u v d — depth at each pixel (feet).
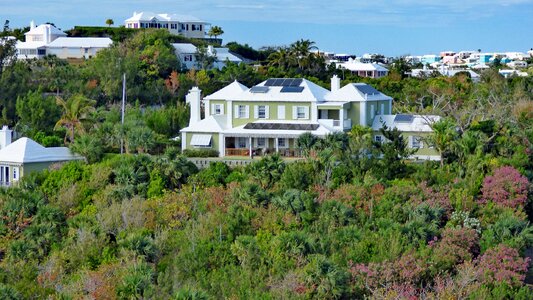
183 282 280.31
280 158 379.76
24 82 626.23
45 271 290.56
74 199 360.48
